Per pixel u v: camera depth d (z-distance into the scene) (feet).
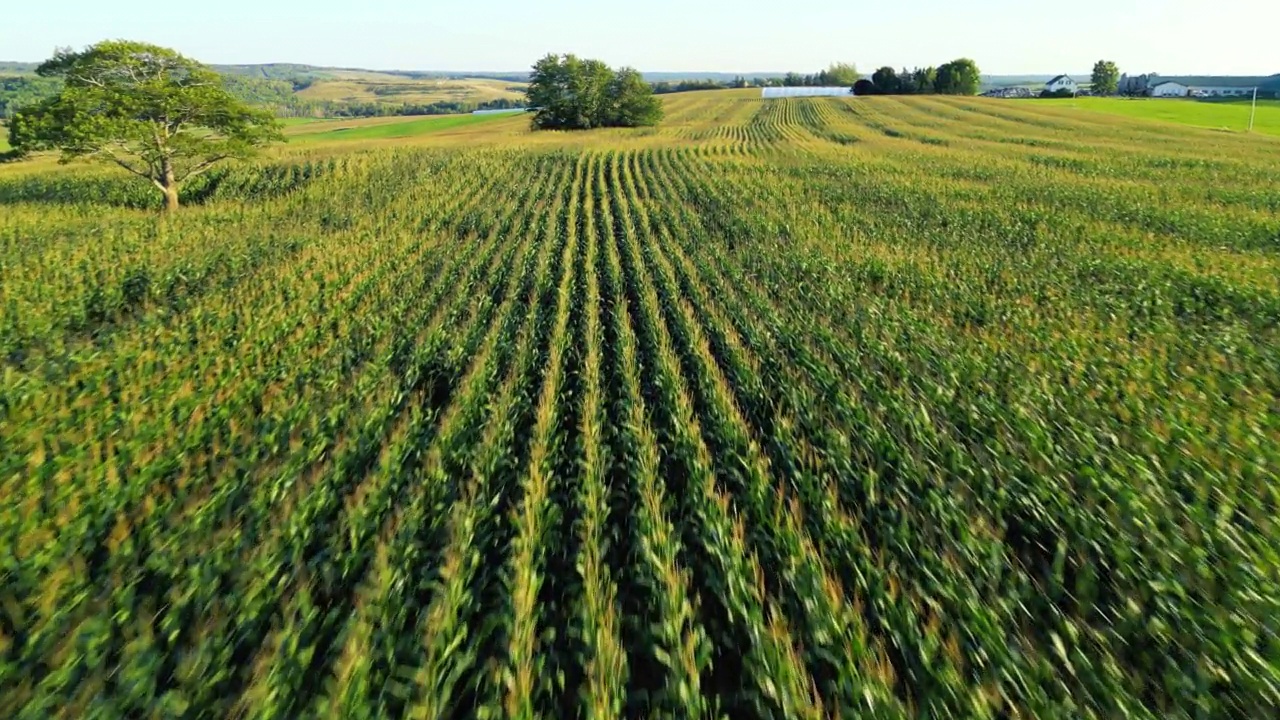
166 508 27.55
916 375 38.86
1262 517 25.11
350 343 45.93
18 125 94.63
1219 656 19.22
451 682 18.71
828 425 32.73
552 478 28.68
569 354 42.96
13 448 32.96
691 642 19.51
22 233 78.59
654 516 25.29
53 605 22.26
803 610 21.38
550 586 22.98
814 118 276.62
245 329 48.06
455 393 37.11
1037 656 19.71
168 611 21.84
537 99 277.03
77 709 18.62
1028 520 26.09
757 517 25.81
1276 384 38.06
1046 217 87.56
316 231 80.33
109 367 42.39
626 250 70.90
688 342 43.93
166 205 104.63
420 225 84.12
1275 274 60.39
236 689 19.33
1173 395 35.94
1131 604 20.84
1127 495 25.85
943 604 21.75
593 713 17.57
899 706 17.67
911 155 156.76
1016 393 36.45
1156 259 66.74
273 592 22.41
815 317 49.93
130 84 101.30
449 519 25.82
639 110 280.31
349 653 19.54
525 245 73.36
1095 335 46.03
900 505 26.76
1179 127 220.64
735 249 71.36
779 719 17.85
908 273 62.28
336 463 30.09
